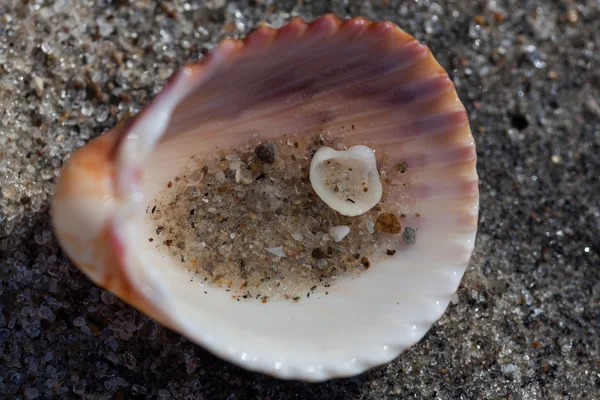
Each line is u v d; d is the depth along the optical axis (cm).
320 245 8
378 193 8
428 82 7
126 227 7
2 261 7
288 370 7
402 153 8
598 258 8
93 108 8
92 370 7
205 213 7
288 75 7
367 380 8
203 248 7
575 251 8
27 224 8
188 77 7
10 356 7
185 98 7
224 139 8
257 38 7
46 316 7
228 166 8
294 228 8
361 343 7
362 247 8
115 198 7
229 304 7
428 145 8
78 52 8
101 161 7
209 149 8
